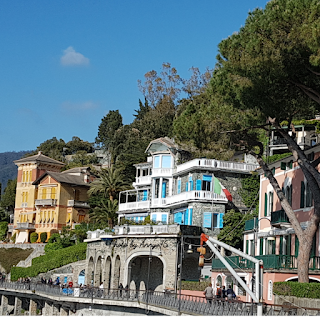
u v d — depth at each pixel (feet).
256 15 102.78
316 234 124.36
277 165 150.92
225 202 208.13
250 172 216.33
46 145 506.89
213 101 118.42
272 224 141.79
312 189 109.70
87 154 468.34
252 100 105.50
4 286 238.07
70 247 246.27
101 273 208.03
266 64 98.02
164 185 239.71
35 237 321.52
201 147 122.72
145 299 147.64
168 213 233.76
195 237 177.99
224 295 129.08
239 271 143.84
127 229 188.85
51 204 319.06
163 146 245.04
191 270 186.29
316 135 180.55
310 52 96.22
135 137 376.27
